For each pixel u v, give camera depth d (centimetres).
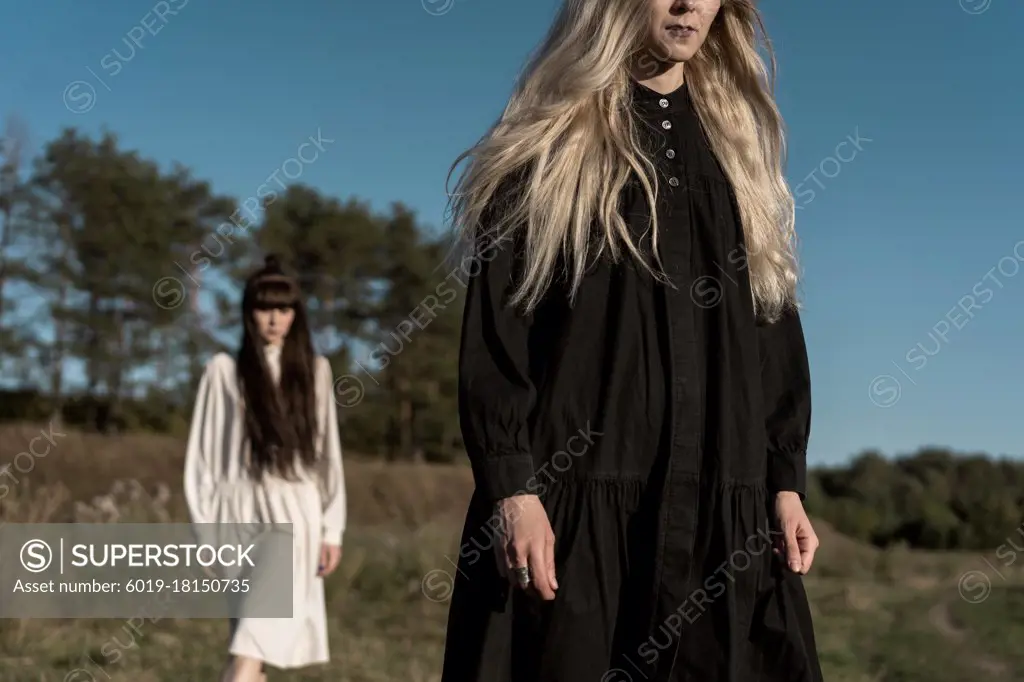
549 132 202
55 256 4156
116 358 4038
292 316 463
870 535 3042
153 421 4009
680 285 197
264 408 455
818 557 1705
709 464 194
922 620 859
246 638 439
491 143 206
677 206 203
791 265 222
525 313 199
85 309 4100
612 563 189
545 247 196
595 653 186
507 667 189
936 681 623
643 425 192
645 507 190
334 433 472
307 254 4612
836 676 628
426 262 4800
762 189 220
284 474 452
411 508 2941
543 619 187
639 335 194
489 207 204
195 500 458
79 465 2866
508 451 190
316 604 459
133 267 4112
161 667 587
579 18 209
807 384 219
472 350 197
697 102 225
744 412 199
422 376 4766
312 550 458
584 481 190
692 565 192
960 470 3212
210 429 462
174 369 4172
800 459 213
